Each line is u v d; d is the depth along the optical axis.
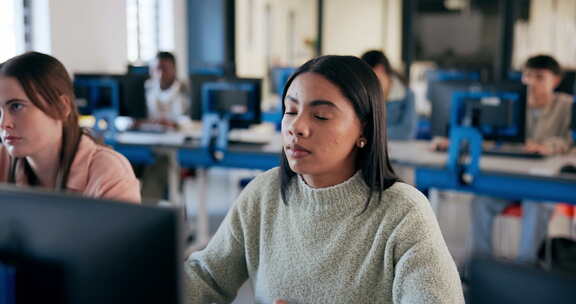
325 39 10.84
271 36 9.27
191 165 3.73
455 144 2.97
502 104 3.03
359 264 1.12
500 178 2.96
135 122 4.44
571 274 0.61
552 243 2.77
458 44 9.22
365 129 1.09
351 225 1.12
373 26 10.77
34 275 0.74
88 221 0.71
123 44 5.75
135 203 0.69
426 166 3.09
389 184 1.13
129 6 6.55
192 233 4.15
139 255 0.69
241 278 1.33
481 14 9.05
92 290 0.71
